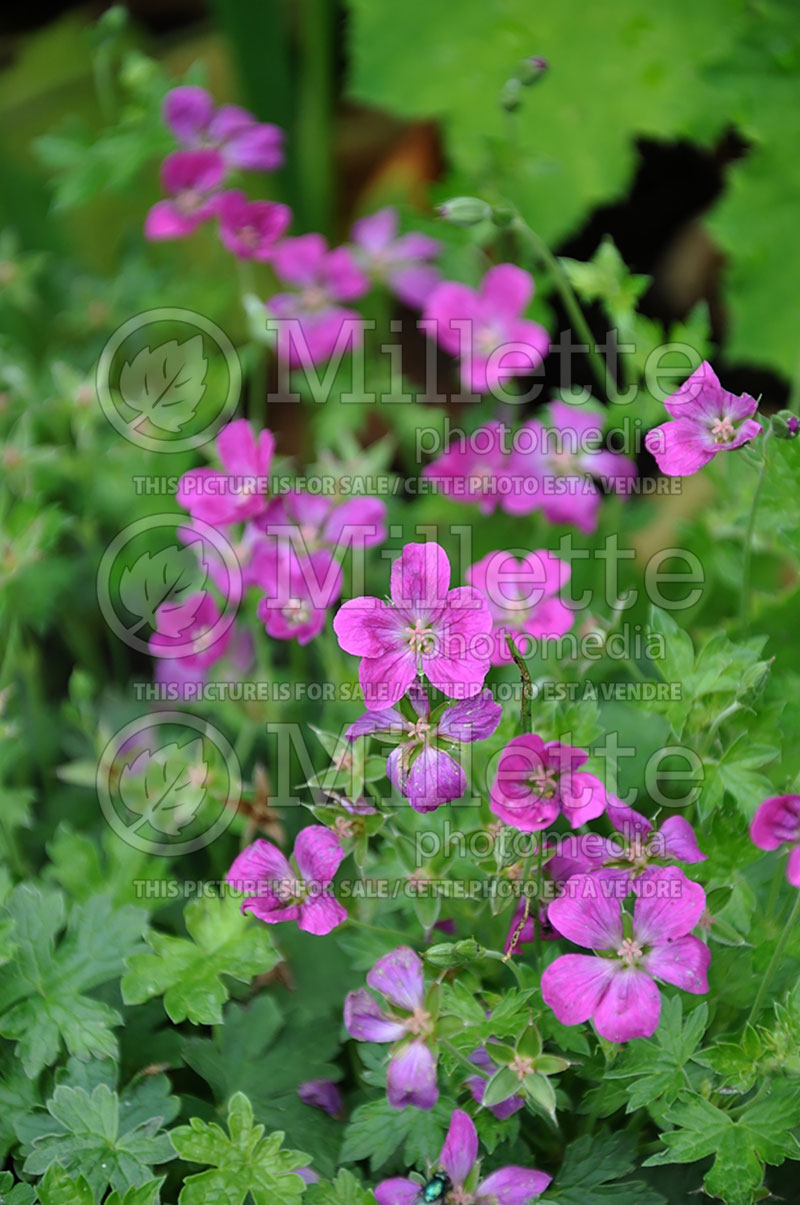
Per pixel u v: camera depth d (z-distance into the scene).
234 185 1.13
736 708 0.69
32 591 0.84
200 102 0.84
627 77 1.05
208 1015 0.70
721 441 0.67
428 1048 0.67
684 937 0.66
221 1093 0.72
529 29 1.07
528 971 0.69
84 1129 0.69
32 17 1.41
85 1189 0.68
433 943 0.71
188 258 1.09
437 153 1.19
